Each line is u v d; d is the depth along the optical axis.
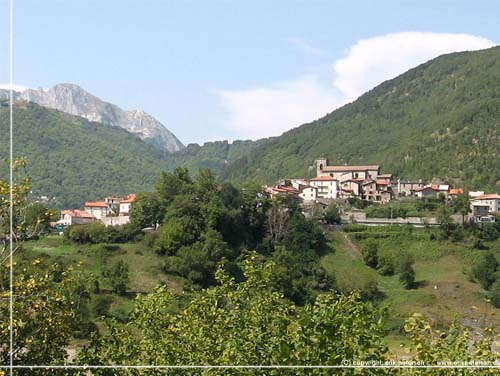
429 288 105.31
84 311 44.22
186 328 25.59
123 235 112.06
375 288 103.00
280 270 89.38
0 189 24.64
